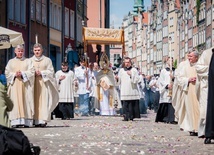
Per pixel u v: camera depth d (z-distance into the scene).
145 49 167.88
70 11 53.44
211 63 14.08
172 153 12.18
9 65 19.48
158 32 147.25
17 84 19.34
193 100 16.77
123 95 24.75
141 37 173.12
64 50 51.00
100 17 74.50
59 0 48.94
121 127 20.17
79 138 15.52
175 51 131.75
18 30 38.38
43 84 20.00
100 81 30.78
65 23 52.09
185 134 17.20
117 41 37.06
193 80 16.80
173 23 133.00
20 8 38.78
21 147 8.16
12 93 19.33
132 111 24.86
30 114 19.52
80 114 32.06
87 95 31.16
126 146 13.52
